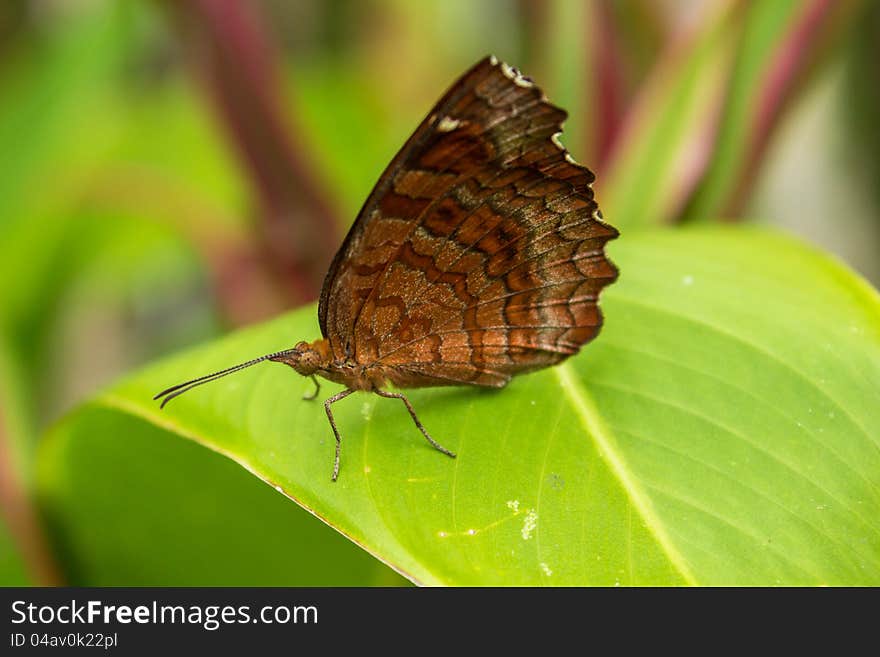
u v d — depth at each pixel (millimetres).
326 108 389
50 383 338
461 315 266
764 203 346
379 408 268
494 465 260
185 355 271
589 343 267
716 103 292
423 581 251
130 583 283
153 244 356
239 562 280
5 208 324
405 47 448
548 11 308
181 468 272
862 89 343
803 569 252
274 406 265
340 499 257
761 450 259
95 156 349
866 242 347
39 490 277
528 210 263
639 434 261
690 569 252
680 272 274
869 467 259
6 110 329
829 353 266
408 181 260
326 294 263
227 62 293
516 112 259
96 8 337
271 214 300
